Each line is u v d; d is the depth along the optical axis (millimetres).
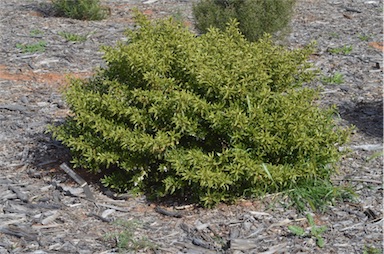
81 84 5641
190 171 4805
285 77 5359
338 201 5148
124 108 5074
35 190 5383
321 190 5168
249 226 4797
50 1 13297
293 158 5102
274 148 4922
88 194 5270
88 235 4707
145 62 5020
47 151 6148
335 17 11766
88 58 9289
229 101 4953
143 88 5227
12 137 6500
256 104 4980
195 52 5121
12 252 4496
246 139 4980
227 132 4941
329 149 5160
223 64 5082
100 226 4828
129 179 5336
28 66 8906
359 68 8844
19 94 7844
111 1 13469
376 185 5426
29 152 6133
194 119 4957
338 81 8234
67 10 11836
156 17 11977
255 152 4980
